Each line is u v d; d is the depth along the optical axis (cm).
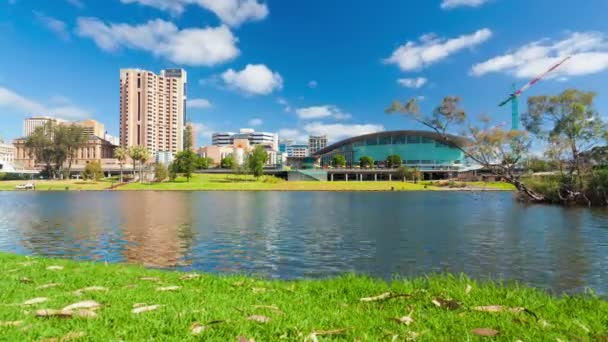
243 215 3972
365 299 739
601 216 3750
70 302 672
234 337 487
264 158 14350
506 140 5241
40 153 14862
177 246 2122
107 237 2442
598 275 1445
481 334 523
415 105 5166
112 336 481
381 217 3809
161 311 604
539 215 3909
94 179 13562
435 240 2339
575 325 568
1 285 827
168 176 13500
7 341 459
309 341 477
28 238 2409
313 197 7950
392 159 17638
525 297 762
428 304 711
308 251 1978
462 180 14825
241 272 1519
